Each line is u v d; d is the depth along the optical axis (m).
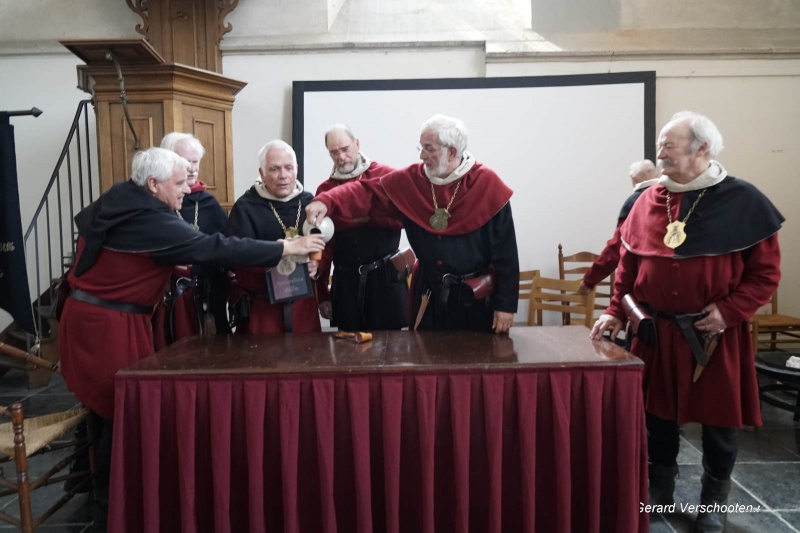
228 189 4.28
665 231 2.03
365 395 1.66
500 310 2.10
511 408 1.69
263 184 2.41
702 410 1.99
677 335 2.02
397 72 4.96
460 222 2.09
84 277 2.05
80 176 4.23
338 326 2.63
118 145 3.84
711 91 4.87
